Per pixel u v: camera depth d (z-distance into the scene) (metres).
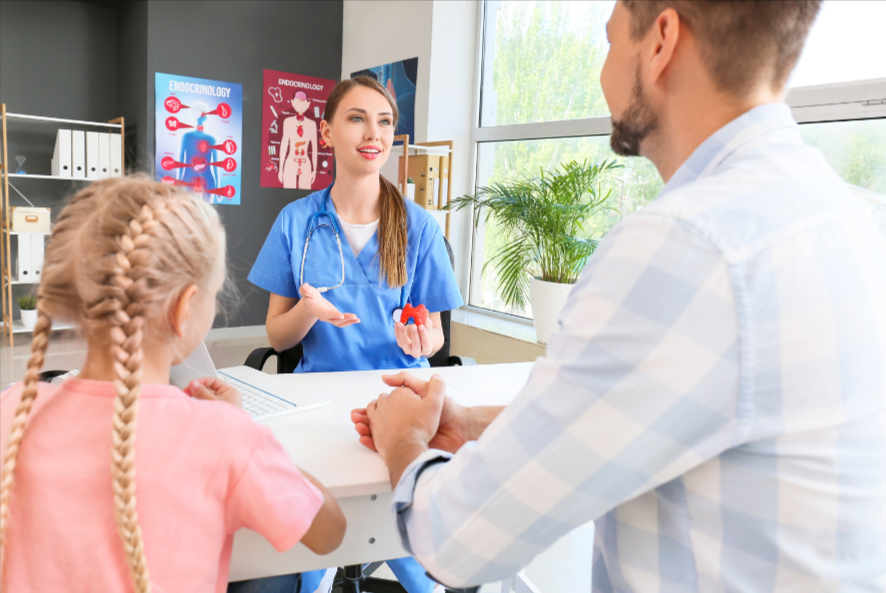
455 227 4.21
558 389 0.54
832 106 2.42
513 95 3.94
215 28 4.55
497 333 3.44
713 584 0.56
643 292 0.51
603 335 0.52
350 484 0.83
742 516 0.54
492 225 4.05
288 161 4.98
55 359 3.87
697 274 0.50
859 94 2.32
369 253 1.66
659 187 3.09
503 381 1.35
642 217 0.54
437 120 4.10
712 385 0.50
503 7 3.98
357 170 1.61
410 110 4.25
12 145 4.49
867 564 0.56
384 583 1.40
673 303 0.50
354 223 1.68
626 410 0.52
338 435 1.00
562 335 0.56
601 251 0.56
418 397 0.90
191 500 0.64
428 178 3.95
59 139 4.23
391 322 1.66
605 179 3.33
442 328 1.84
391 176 4.39
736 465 0.54
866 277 0.55
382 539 0.90
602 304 0.53
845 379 0.52
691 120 0.62
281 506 0.67
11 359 3.88
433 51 4.03
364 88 1.59
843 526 0.54
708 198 0.53
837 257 0.53
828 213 0.55
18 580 0.61
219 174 4.67
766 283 0.50
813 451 0.52
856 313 0.53
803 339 0.51
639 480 0.54
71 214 0.66
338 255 1.65
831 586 0.54
